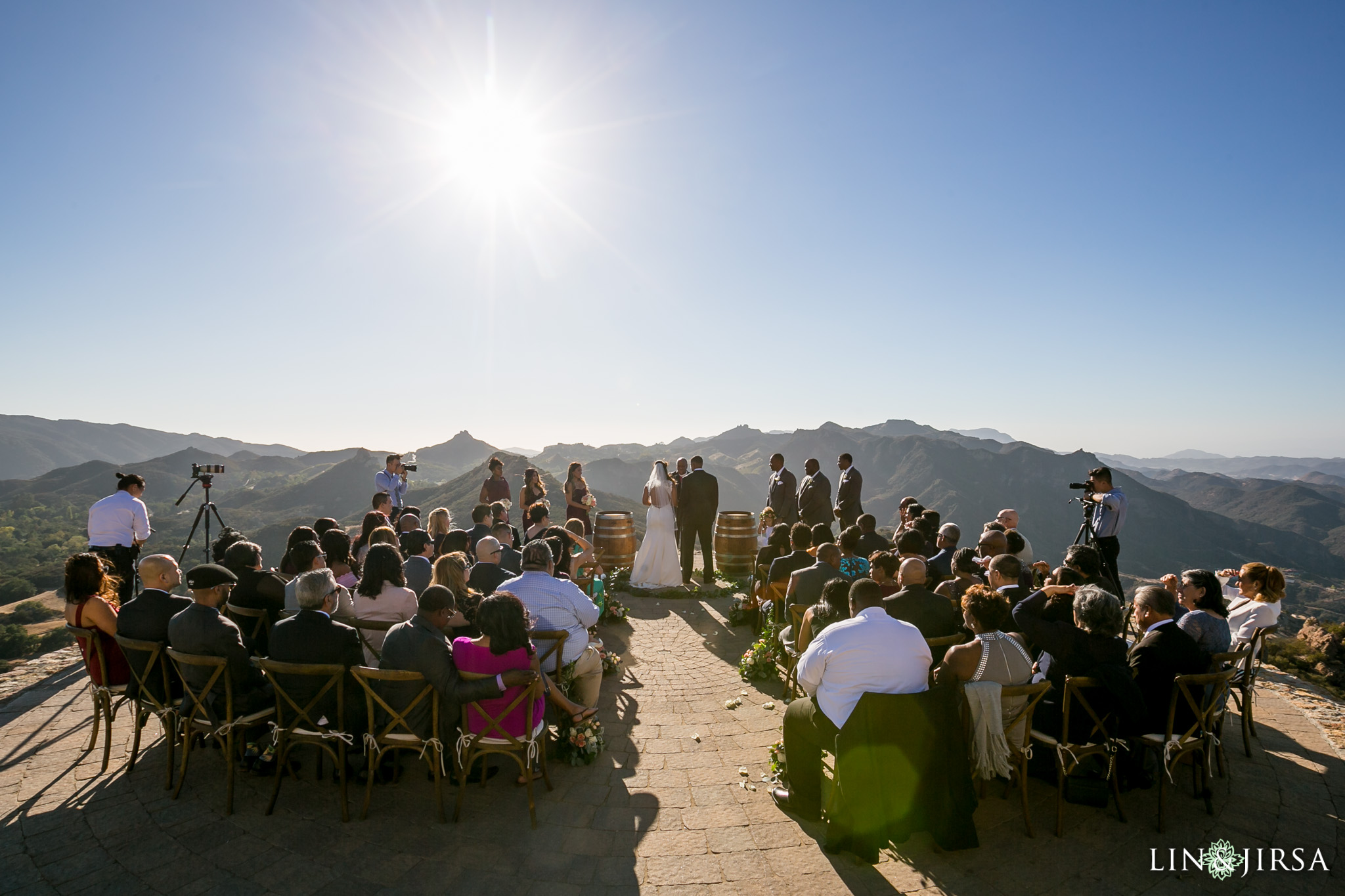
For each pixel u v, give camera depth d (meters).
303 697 3.87
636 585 10.45
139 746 4.76
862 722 3.47
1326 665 7.14
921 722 3.50
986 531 6.63
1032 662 4.34
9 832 3.62
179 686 4.28
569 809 3.96
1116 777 4.07
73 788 4.13
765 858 3.48
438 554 6.96
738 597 8.53
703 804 4.04
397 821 3.80
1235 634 5.20
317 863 3.36
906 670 3.56
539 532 7.82
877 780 3.44
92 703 5.57
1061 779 3.80
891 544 7.58
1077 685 3.79
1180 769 4.64
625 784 4.29
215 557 5.78
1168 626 4.12
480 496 10.25
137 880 3.20
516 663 3.93
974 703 3.71
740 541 10.91
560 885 3.22
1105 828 3.85
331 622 4.03
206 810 3.88
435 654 3.78
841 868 3.41
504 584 5.12
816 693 3.76
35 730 5.02
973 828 3.55
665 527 10.37
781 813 3.94
